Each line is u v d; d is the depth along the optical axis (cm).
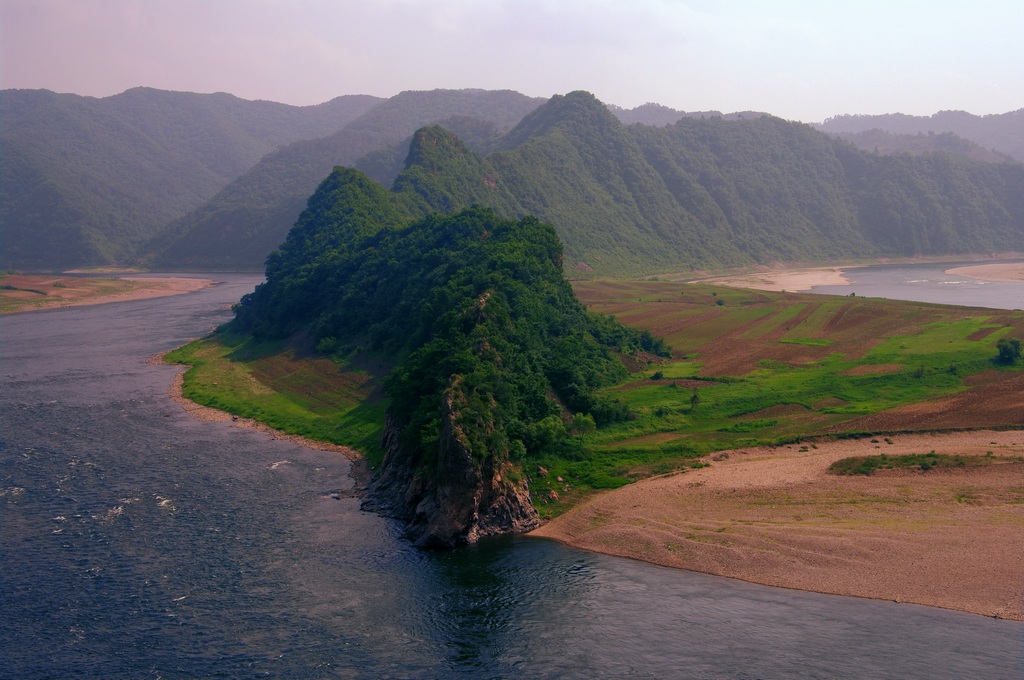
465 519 7469
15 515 8044
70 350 18112
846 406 10406
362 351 14475
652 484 8350
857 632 5694
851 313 16650
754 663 5344
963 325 14450
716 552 6969
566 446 9225
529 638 5744
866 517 7325
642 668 5331
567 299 13850
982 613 5872
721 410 10456
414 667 5425
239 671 5403
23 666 5475
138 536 7544
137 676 5356
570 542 7444
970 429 9181
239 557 7094
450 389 8356
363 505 8331
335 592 6450
